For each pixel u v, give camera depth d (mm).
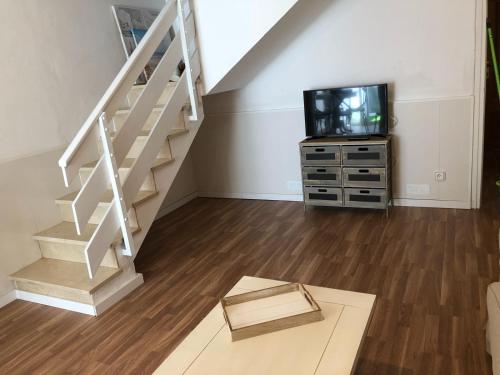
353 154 3711
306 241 3441
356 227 3623
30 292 2889
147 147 2924
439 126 3654
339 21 3789
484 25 3305
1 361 2266
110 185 2674
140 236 2994
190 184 4969
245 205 4582
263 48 3963
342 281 2748
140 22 4016
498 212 3604
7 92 2904
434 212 3764
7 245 2900
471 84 3465
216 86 3656
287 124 4324
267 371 1359
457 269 2742
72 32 3373
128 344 2305
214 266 3154
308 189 4012
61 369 2154
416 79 3643
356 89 3727
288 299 1751
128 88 2762
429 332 2150
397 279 2699
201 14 3383
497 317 1607
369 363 1969
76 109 3418
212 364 1418
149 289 2891
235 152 4711
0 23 2852
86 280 2707
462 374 1854
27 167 3020
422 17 3488
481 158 3592
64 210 3252
